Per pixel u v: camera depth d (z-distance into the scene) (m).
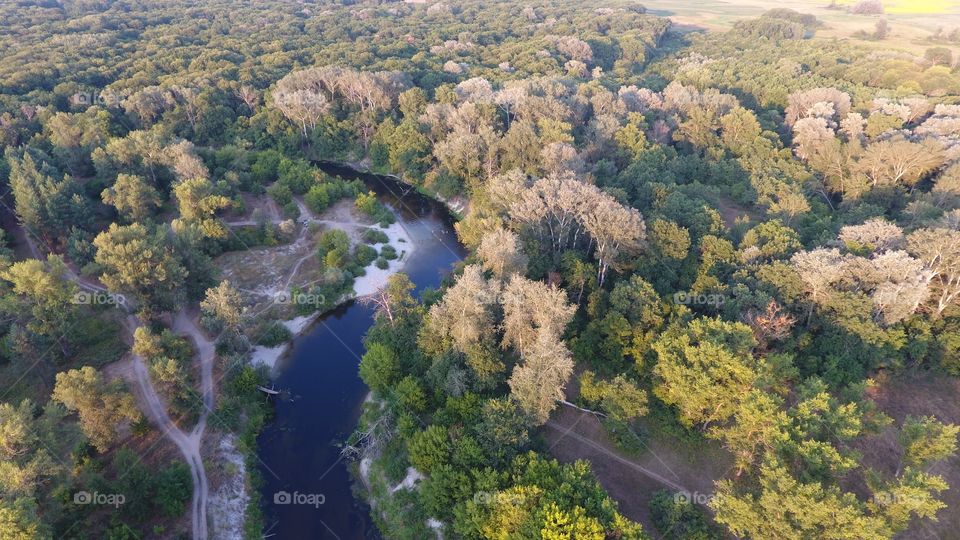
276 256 110.94
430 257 115.44
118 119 147.88
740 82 168.88
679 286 85.62
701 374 58.19
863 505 45.06
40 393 73.69
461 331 69.88
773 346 73.12
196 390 76.06
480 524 53.19
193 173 116.75
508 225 103.06
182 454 67.25
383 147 153.00
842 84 164.50
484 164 130.00
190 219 108.00
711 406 60.78
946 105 139.50
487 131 126.69
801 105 142.50
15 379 74.75
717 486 54.28
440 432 61.19
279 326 91.69
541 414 61.56
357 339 91.50
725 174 119.62
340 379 82.75
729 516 49.09
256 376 76.94
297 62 193.88
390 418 70.69
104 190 112.12
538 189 95.31
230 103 166.88
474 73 189.50
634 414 61.84
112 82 171.75
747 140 130.50
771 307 71.62
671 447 65.50
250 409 74.62
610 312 76.94
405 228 126.00
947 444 48.03
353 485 66.44
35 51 184.00
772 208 99.12
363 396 79.38
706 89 159.88
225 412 71.88
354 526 62.16
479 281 71.19
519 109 140.38
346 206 130.62
